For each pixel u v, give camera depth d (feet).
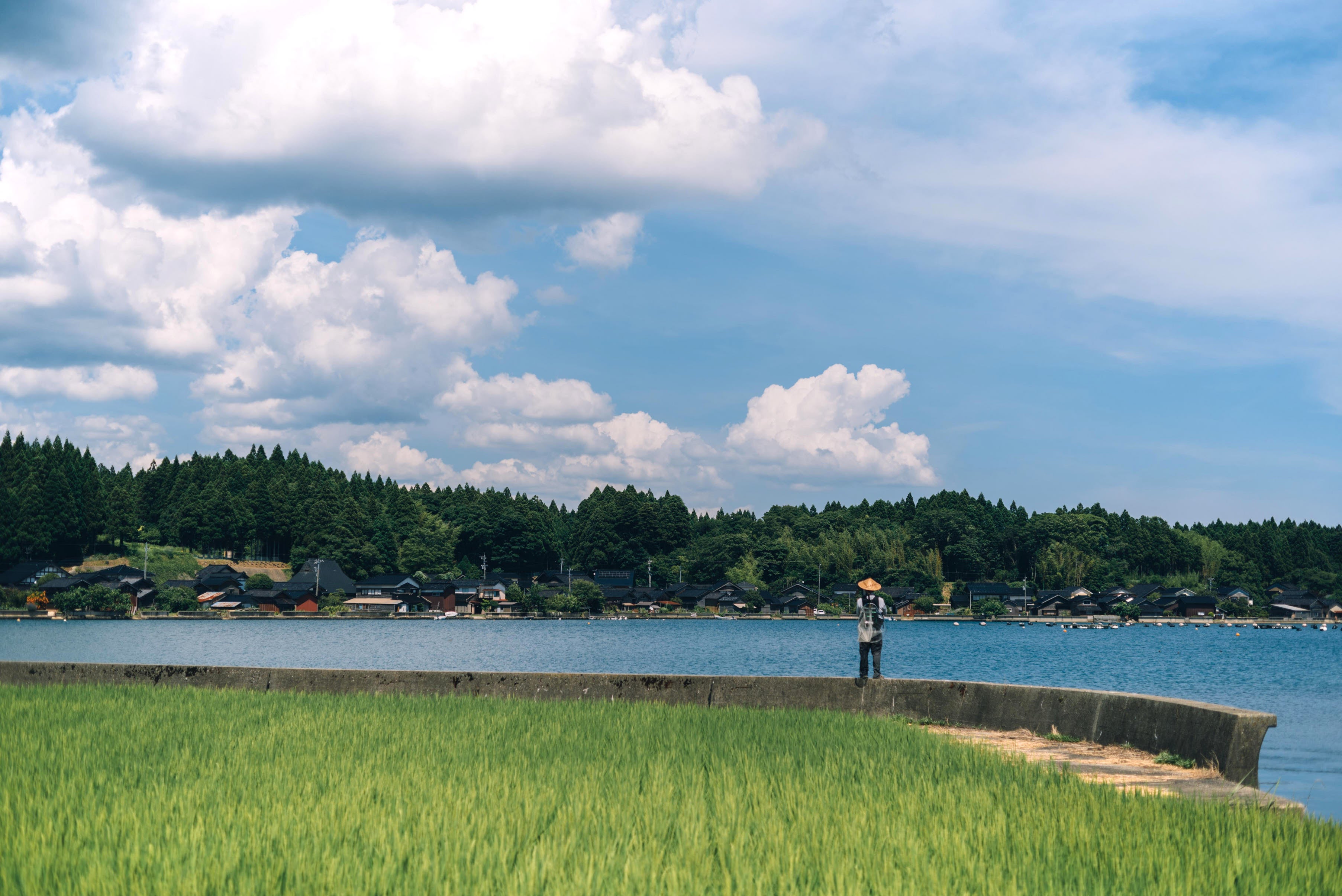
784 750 39.50
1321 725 119.65
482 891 19.61
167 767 33.37
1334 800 64.90
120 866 20.77
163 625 465.88
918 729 47.88
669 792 29.45
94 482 597.52
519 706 54.13
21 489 562.66
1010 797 29.37
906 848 23.45
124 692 60.85
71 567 558.56
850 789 31.01
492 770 33.32
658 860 21.81
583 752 37.91
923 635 494.59
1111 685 201.46
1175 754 40.45
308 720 46.73
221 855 21.90
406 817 25.76
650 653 299.17
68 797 28.07
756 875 20.99
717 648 330.95
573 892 19.66
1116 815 27.12
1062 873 21.72
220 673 66.80
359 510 652.48
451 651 304.30
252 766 33.68
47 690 61.41
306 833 23.97
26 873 20.42
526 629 487.20
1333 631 610.65
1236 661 298.15
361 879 20.34
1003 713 52.13
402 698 57.98
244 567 628.28
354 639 383.86
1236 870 21.71
